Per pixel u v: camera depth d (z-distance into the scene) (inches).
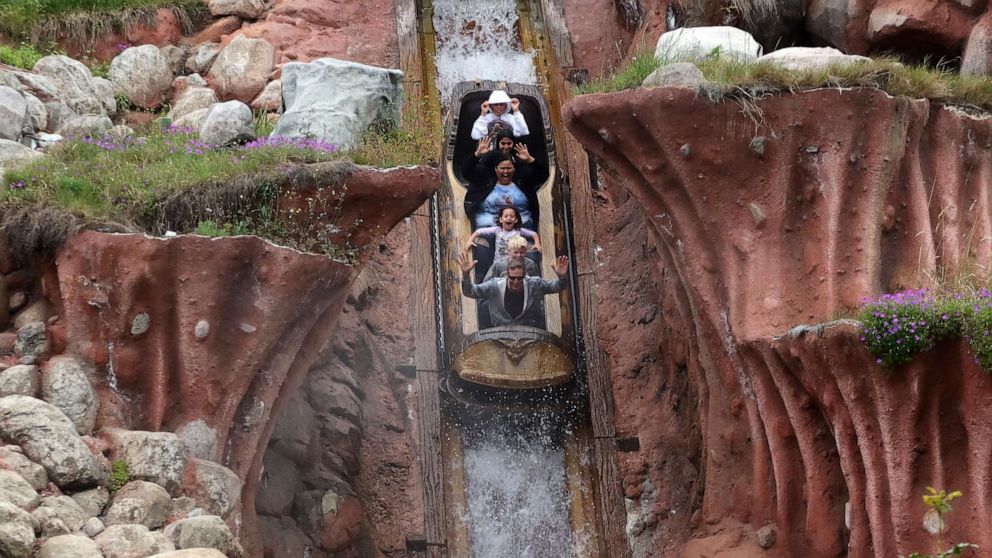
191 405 784.3
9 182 827.4
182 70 1239.5
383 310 1090.1
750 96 894.4
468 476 1047.6
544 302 1050.1
